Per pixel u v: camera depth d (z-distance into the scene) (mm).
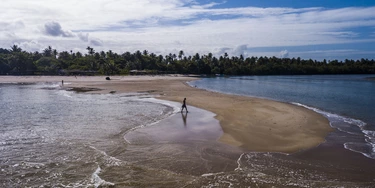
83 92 46125
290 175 11391
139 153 13914
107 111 26391
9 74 114312
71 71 121250
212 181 10734
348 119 23625
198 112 26203
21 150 14305
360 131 19047
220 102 33406
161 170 11773
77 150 14281
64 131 18219
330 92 52906
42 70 122625
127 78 99562
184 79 102875
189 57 184750
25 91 47781
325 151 14461
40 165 12305
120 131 18266
